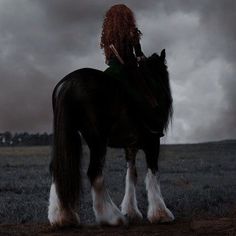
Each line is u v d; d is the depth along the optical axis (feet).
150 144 26.66
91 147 24.76
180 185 59.21
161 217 26.14
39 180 66.80
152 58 28.78
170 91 28.86
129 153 28.37
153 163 26.91
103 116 24.77
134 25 27.30
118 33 26.86
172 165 108.99
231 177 71.87
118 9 27.25
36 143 417.90
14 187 55.11
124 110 25.43
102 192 25.09
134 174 28.53
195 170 91.81
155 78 28.09
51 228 24.48
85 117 24.49
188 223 26.53
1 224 28.19
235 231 23.53
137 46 27.12
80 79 24.73
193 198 38.96
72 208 23.95
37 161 134.82
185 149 233.96
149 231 24.38
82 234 23.54
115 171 88.02
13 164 116.98
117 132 25.80
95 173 24.80
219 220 25.90
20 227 26.86
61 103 24.32
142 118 25.95
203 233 23.61
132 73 26.07
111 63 26.37
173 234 23.63
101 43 27.66
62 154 23.47
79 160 23.76
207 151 209.67
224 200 38.11
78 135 24.34
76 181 23.38
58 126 24.00
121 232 24.03
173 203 36.50
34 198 44.57
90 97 24.48
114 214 25.22
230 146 263.70
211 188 51.11
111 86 25.20
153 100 26.16
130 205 28.07
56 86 25.63
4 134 410.11
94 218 30.99
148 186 26.78
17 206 37.01
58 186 23.27
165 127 28.19
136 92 25.80
